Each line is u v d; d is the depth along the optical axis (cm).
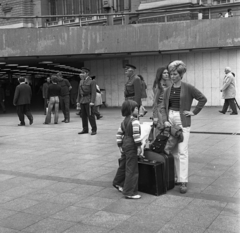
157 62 1881
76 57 1822
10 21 3072
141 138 507
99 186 536
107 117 1491
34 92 3309
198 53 1794
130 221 400
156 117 570
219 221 391
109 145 862
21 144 920
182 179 495
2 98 1978
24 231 383
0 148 871
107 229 380
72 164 680
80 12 2723
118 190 511
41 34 1720
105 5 1831
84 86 1023
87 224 396
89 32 1716
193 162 661
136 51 1716
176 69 496
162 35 1694
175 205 446
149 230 374
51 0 2852
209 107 1745
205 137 914
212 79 1778
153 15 2067
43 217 420
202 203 450
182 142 501
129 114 491
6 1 3072
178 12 1967
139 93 705
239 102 1714
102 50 1723
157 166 482
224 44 1636
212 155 713
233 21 1614
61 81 1358
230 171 596
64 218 415
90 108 1024
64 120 1391
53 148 849
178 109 505
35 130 1181
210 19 1645
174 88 509
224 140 867
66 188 531
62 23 2731
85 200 475
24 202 474
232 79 1366
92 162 691
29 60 1911
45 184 554
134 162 482
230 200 458
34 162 708
